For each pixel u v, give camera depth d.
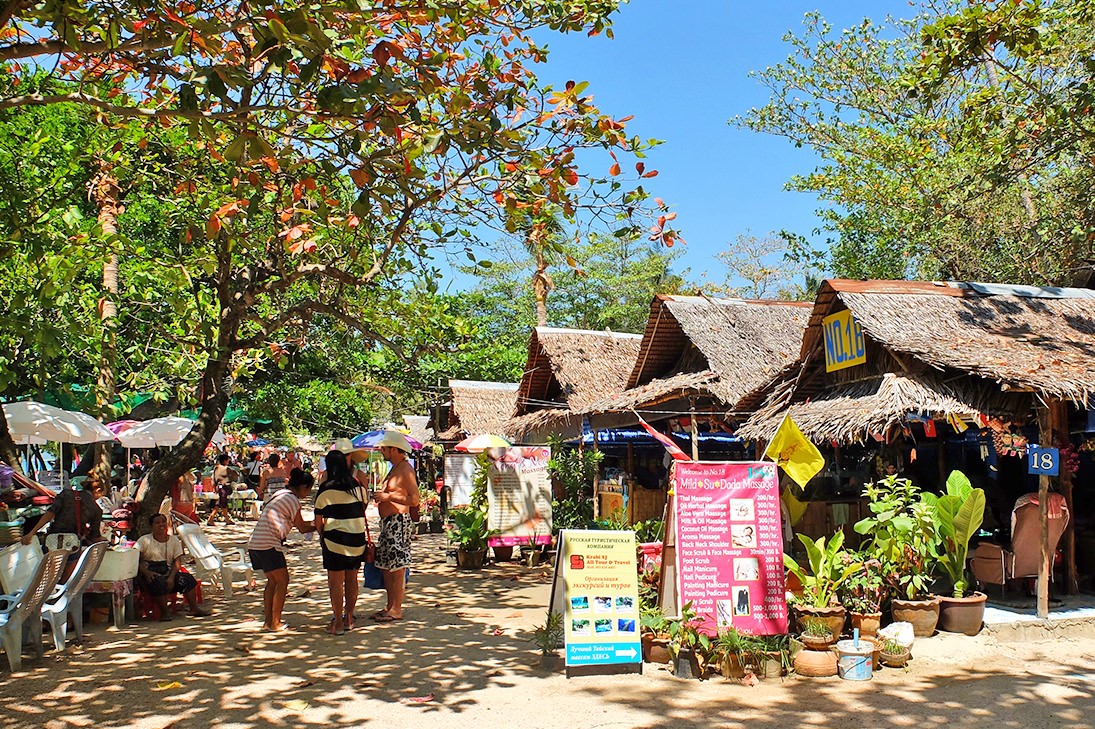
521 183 7.32
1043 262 18.30
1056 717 5.88
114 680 6.85
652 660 7.37
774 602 7.55
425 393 27.20
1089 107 10.20
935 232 18.42
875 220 20.88
